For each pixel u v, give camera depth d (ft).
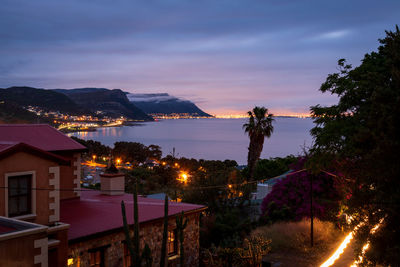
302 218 79.82
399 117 37.45
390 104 38.40
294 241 68.59
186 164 351.46
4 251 30.89
